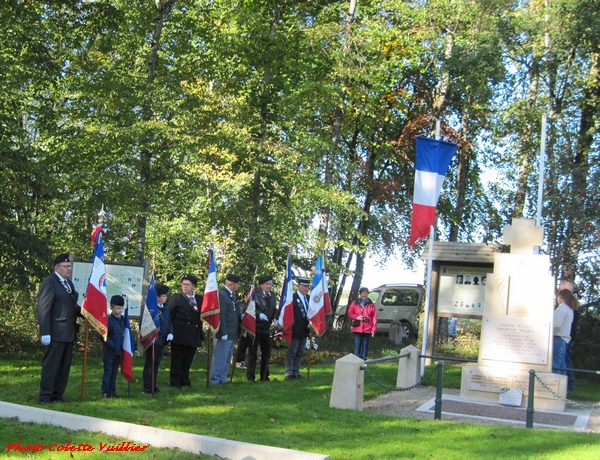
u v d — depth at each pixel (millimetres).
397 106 25891
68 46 18891
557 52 20297
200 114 17516
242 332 14383
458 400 12289
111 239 21438
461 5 21031
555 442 8531
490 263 17016
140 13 18031
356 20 22719
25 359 15008
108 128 16906
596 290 17516
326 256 23031
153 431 7562
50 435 7562
